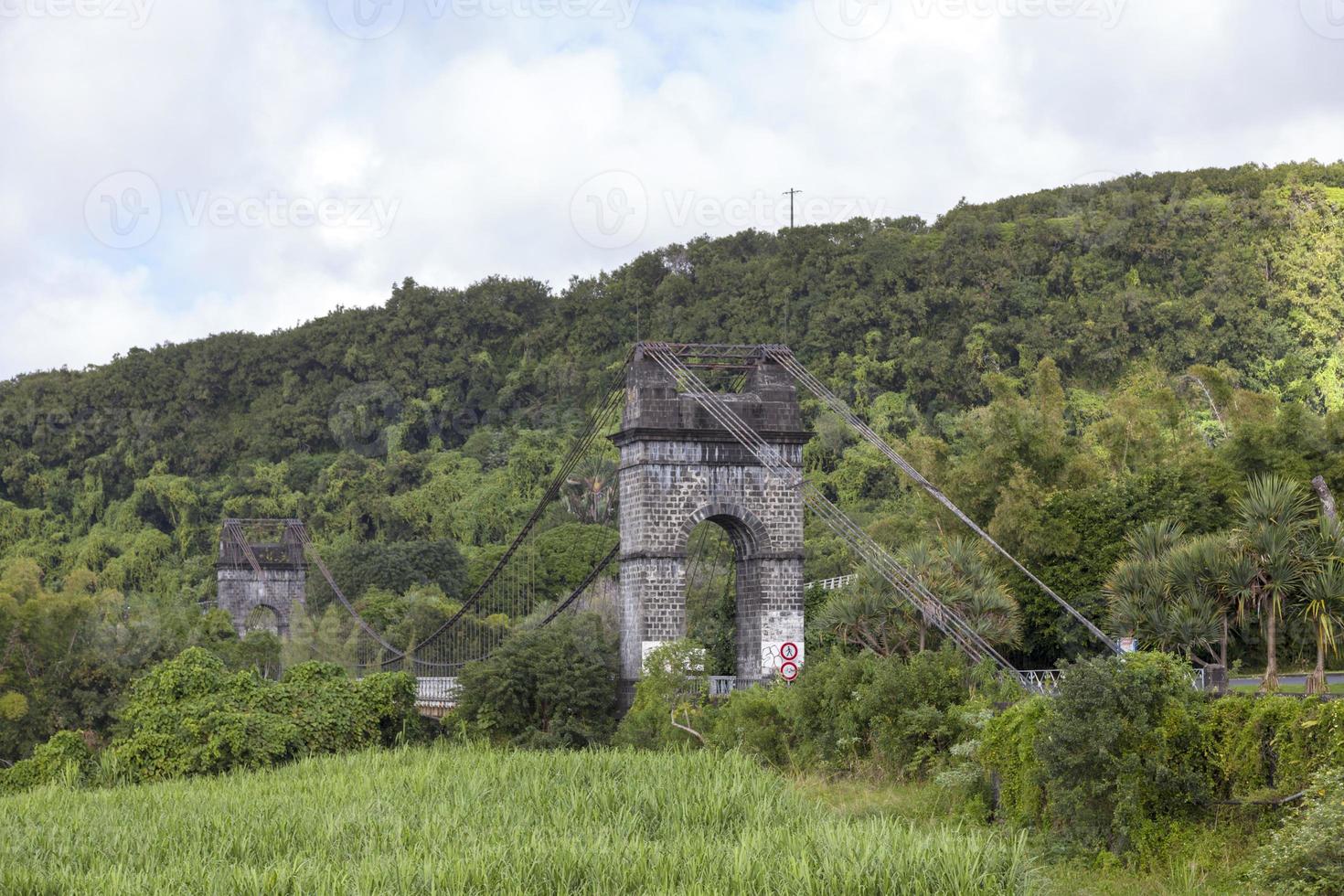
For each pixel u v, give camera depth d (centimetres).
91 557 19688
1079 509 6950
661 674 6581
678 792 3575
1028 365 18338
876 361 18262
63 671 10462
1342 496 6794
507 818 3384
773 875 2705
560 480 8206
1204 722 3347
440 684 8369
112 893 2800
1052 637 6712
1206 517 6856
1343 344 18988
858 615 5944
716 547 9581
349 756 5097
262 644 11650
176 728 6106
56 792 4566
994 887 2627
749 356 7244
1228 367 18000
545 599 13600
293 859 3061
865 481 15262
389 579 15500
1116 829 3309
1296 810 2959
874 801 4328
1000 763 3850
